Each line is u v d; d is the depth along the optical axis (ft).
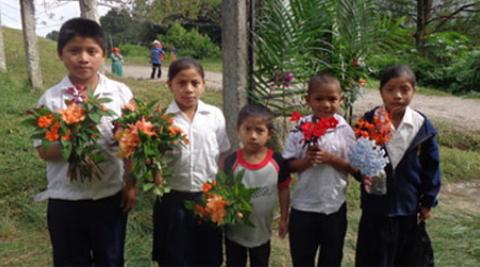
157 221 7.89
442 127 22.91
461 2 53.01
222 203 6.95
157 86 33.73
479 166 17.80
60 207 6.92
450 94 38.86
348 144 7.83
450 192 15.38
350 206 13.14
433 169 7.93
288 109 12.12
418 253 8.12
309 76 12.44
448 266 9.83
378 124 7.38
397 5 49.85
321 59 13.62
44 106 6.49
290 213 8.17
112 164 7.04
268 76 12.01
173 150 7.48
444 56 44.52
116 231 7.32
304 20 11.85
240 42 11.12
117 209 7.32
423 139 7.72
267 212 7.80
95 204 7.02
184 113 7.73
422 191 8.05
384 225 7.85
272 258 10.14
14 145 16.22
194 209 7.33
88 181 6.84
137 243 10.49
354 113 26.11
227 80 11.39
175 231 7.73
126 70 57.00
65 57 6.72
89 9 14.53
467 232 11.63
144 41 108.68
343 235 8.02
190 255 7.93
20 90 25.70
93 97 6.26
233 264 8.11
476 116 26.78
